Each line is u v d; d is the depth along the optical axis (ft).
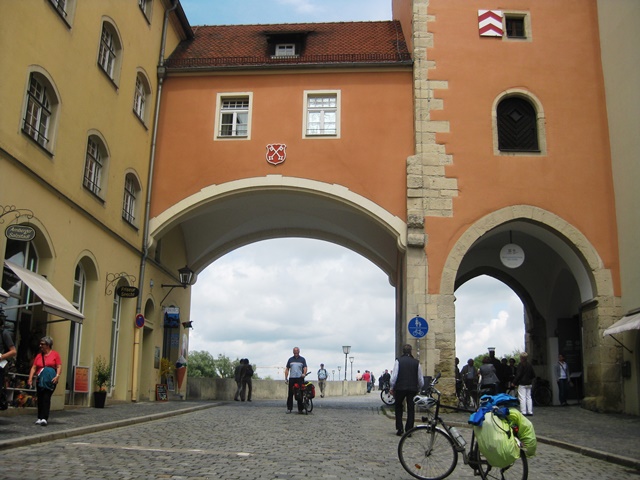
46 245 47.39
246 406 69.51
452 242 65.92
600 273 65.10
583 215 66.59
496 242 85.61
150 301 72.79
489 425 23.52
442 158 67.82
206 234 85.92
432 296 64.59
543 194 67.05
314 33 81.30
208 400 87.15
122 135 62.95
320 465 28.12
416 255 65.67
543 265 86.69
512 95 69.62
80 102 53.16
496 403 24.12
